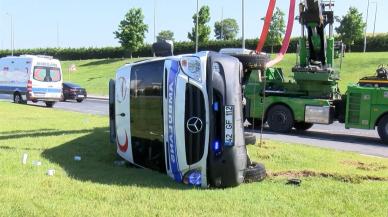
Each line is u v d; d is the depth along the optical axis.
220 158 7.70
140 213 5.94
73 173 8.27
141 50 77.56
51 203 6.19
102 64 75.31
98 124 16.17
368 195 7.27
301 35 18.61
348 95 16.98
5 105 25.14
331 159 10.84
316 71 17.81
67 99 36.25
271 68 18.70
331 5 18.08
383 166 10.18
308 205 6.63
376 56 55.56
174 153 7.99
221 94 7.76
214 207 6.36
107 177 8.09
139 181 7.87
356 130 20.11
